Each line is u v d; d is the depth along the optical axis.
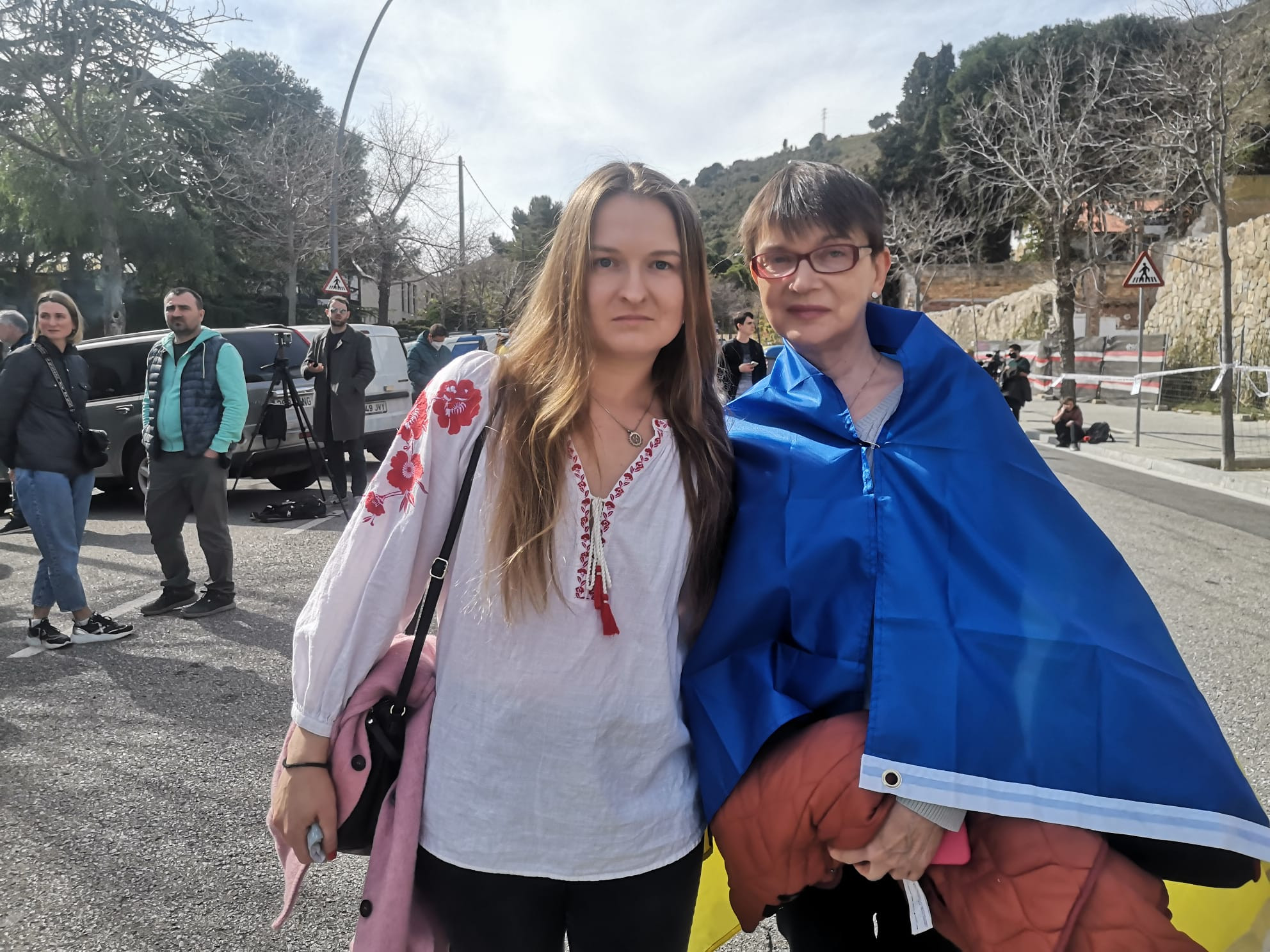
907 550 1.27
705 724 1.34
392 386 9.83
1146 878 1.17
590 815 1.24
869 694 1.29
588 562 1.24
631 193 1.29
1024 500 1.29
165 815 2.77
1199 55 11.74
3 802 2.84
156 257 26.69
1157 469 10.88
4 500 9.11
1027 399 15.08
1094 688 1.20
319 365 8.04
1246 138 17.11
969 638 1.22
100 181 18.73
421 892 1.33
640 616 1.26
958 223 38.81
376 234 28.55
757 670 1.32
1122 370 21.19
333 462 8.11
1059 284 20.50
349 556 1.27
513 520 1.22
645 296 1.27
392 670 1.34
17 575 6.22
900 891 1.57
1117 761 1.18
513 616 1.21
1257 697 3.65
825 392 1.40
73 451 4.38
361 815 1.28
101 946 2.14
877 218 1.45
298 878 1.29
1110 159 21.23
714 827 1.32
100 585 5.68
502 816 1.23
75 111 17.92
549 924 1.27
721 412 1.45
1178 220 27.92
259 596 5.34
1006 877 1.19
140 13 15.93
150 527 4.92
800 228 1.42
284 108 32.81
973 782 1.17
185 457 4.82
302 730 1.26
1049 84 23.12
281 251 29.38
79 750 3.23
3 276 27.77
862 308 1.46
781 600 1.32
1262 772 2.99
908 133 45.44
